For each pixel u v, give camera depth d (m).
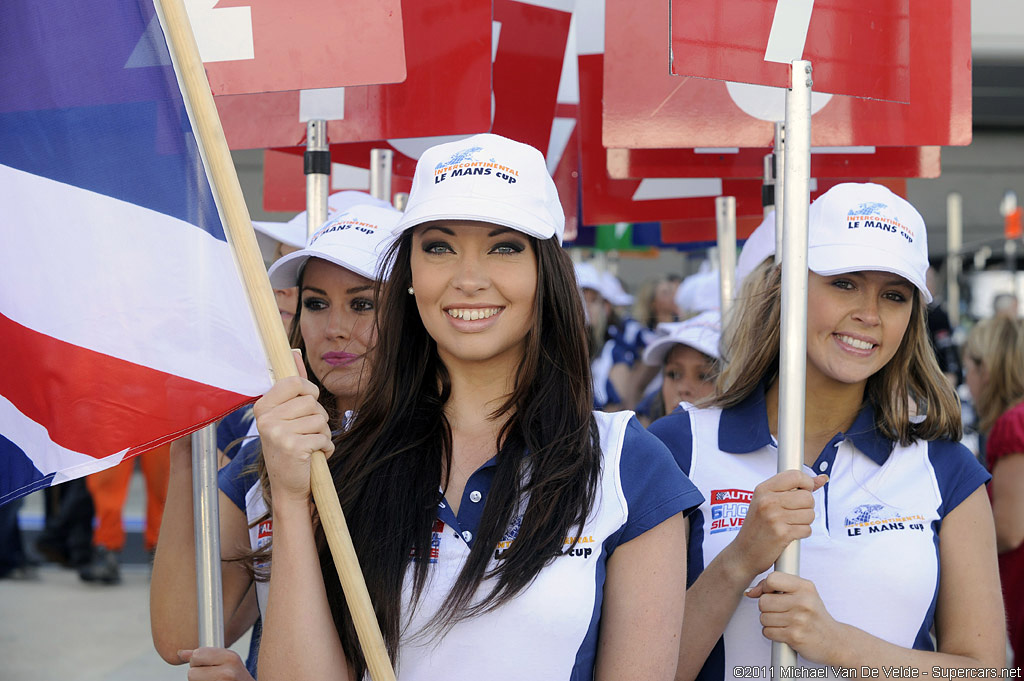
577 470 1.75
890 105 2.67
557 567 1.71
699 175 3.32
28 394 1.82
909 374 2.25
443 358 1.89
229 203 1.73
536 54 3.28
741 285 2.61
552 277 1.83
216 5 2.31
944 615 2.15
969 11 2.67
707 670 2.17
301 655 1.65
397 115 2.65
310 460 1.68
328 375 2.55
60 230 1.80
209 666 1.93
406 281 1.92
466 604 1.69
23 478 1.84
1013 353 3.77
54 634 6.13
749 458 2.23
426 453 1.83
